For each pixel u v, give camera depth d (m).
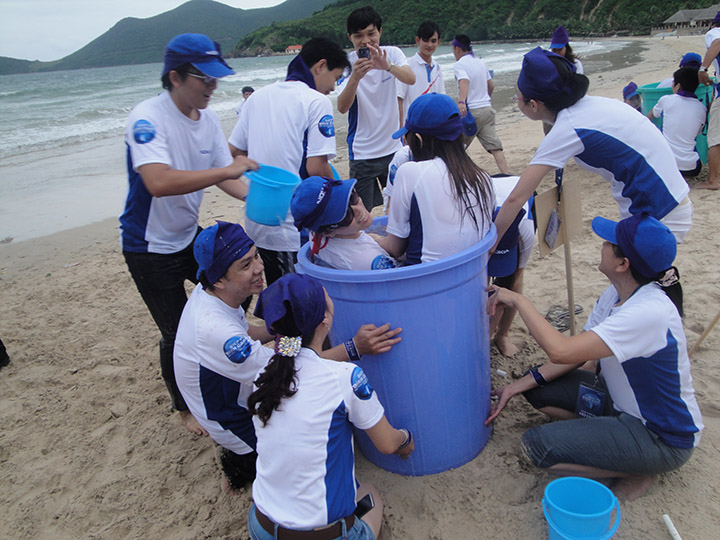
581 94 2.71
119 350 4.34
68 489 2.96
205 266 2.40
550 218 2.91
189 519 2.68
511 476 2.65
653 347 2.25
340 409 2.06
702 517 2.30
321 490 2.00
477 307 2.53
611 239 2.37
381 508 2.43
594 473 2.45
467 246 2.54
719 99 5.71
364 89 4.86
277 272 3.46
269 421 2.03
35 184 10.31
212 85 2.67
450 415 2.60
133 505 2.80
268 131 3.30
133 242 2.95
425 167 2.45
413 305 2.33
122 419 3.52
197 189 2.64
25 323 4.88
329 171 3.43
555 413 2.87
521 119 13.05
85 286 5.60
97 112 24.19
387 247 2.71
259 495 2.09
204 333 2.41
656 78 18.02
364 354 2.42
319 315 2.04
